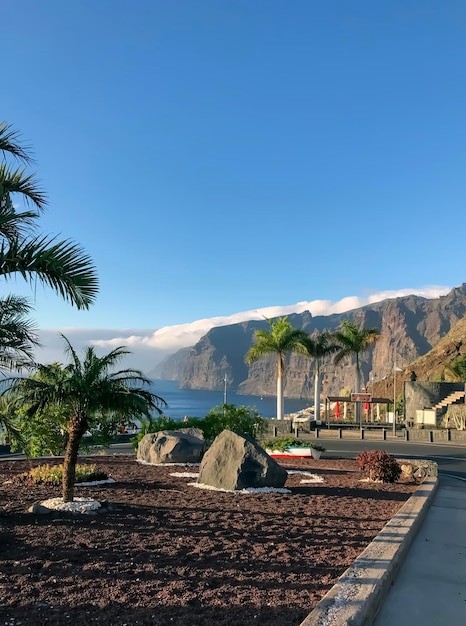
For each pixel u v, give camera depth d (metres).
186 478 14.66
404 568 6.83
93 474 13.41
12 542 6.71
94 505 9.19
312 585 5.50
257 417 25.09
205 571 5.82
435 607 5.51
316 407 47.69
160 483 13.50
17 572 5.50
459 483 16.95
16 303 8.70
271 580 5.61
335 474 16.94
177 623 4.35
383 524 9.02
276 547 7.10
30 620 4.30
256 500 11.27
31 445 16.33
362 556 6.51
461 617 5.27
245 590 5.26
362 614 4.57
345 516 9.72
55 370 10.62
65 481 9.48
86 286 8.27
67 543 6.76
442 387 51.66
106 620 4.35
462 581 6.38
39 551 6.32
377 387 105.81
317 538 7.77
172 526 8.15
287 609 4.78
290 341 44.84
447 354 100.62
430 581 6.34
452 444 34.69
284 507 10.46
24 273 7.80
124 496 11.14
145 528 7.89
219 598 5.00
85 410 9.69
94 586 5.17
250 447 13.22
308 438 38.25
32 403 10.18
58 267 7.92
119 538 7.16
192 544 7.03
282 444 22.11
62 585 5.16
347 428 46.28
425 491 12.82
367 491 13.38
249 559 6.40
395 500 12.03
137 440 21.91
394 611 5.36
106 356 9.92
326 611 4.57
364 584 5.38
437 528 9.44
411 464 17.06
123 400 9.59
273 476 13.04
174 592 5.10
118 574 5.57
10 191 9.77
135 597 4.92
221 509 9.92
